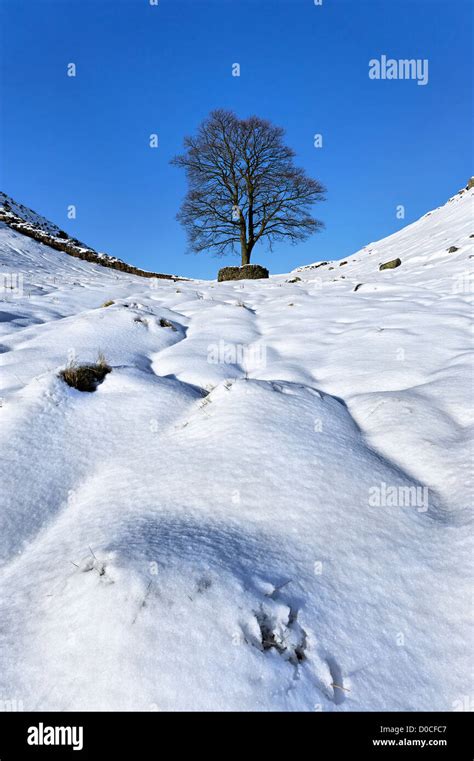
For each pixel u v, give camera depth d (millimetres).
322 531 2260
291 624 1712
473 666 1671
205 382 4848
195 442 3209
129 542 2096
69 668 1531
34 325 7422
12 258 16422
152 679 1457
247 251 31562
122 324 6934
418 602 1911
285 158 31766
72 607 1730
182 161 31938
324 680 1568
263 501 2469
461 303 8117
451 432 3301
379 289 11844
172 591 1709
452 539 2242
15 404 3662
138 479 2852
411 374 4676
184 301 11281
